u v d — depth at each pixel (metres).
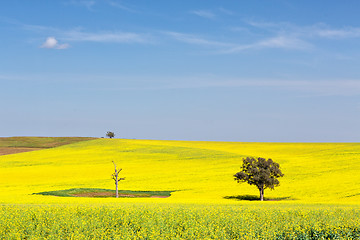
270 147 122.19
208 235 18.55
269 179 55.38
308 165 77.62
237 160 91.12
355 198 48.47
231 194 58.41
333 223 20.08
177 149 112.00
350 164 75.06
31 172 81.62
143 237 18.20
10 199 42.88
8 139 150.75
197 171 78.06
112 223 20.91
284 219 22.44
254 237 18.16
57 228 19.33
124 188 64.06
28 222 20.94
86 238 17.58
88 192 59.25
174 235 18.56
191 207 28.94
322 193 53.72
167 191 61.03
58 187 64.69
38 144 142.62
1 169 86.62
